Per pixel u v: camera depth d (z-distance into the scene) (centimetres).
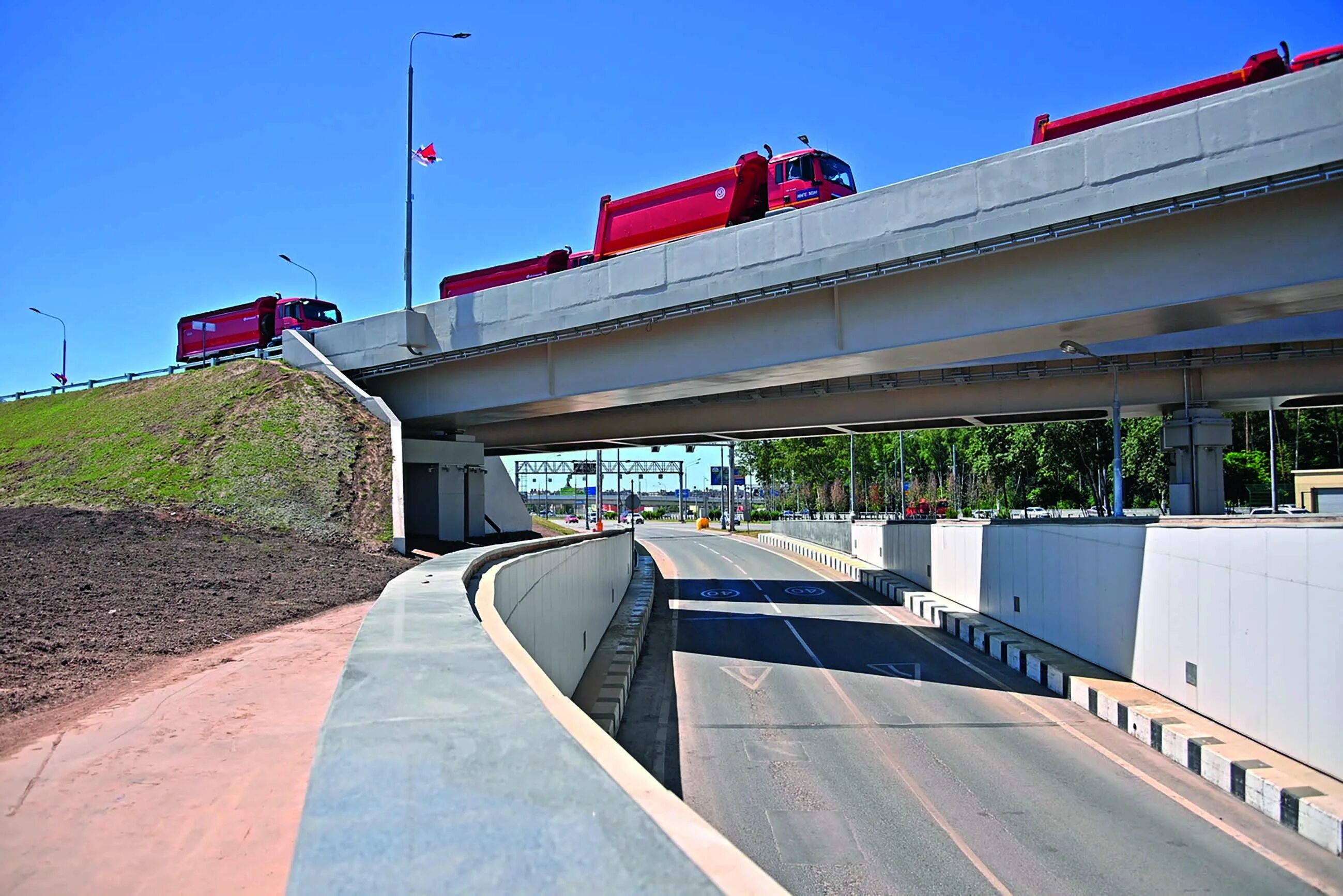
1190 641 1073
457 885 166
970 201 1465
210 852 447
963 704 1266
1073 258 1410
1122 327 1446
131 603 1217
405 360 2558
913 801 843
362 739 268
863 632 1989
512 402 2342
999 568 1886
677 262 1864
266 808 511
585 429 3431
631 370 2048
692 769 954
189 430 2650
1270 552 901
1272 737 899
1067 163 1364
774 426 3036
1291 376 2452
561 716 300
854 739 1075
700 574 3550
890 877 668
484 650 420
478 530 3014
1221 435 2512
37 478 2575
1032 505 6275
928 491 6962
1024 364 2530
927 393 2772
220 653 1001
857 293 1662
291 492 2300
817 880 661
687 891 162
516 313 2220
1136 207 1297
